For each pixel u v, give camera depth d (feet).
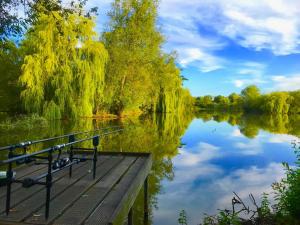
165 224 22.68
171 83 140.36
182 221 22.77
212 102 386.11
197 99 380.58
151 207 26.20
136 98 125.18
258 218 20.34
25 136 58.95
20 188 16.30
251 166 43.98
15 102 99.45
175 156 50.42
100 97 105.19
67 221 12.19
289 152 56.39
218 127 112.47
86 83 89.76
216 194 30.17
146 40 119.75
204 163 45.62
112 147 53.93
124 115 129.29
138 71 119.55
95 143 18.60
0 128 69.46
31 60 83.61
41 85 85.35
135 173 20.16
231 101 380.58
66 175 19.40
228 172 39.91
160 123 113.29
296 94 257.34
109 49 117.19
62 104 86.38
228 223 20.18
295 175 19.45
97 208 13.71
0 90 99.25
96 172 20.31
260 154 54.03
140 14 119.55
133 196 16.96
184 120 146.30
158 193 30.17
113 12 120.37
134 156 26.40
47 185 12.36
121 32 118.62
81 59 93.91
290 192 19.48
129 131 80.74
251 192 31.04
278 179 36.63
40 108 85.20
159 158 48.24
